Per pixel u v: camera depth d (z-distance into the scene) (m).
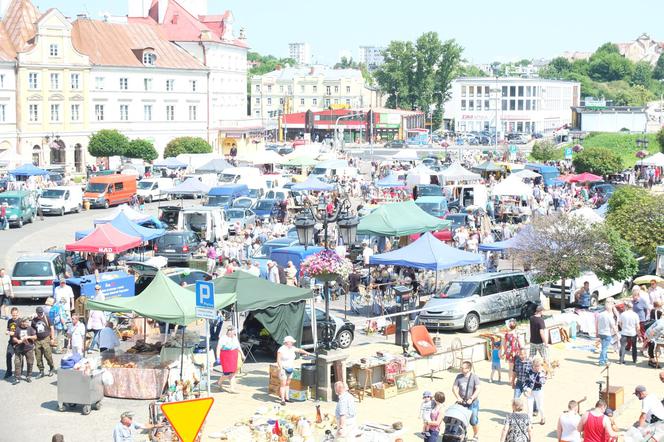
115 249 46.47
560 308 45.56
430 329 40.62
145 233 53.50
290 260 49.53
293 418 28.16
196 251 58.09
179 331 35.00
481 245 50.25
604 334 35.03
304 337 36.66
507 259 56.66
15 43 118.56
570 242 42.62
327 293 31.00
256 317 34.59
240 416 28.97
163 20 152.75
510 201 81.69
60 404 29.42
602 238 42.88
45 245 64.50
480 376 33.81
